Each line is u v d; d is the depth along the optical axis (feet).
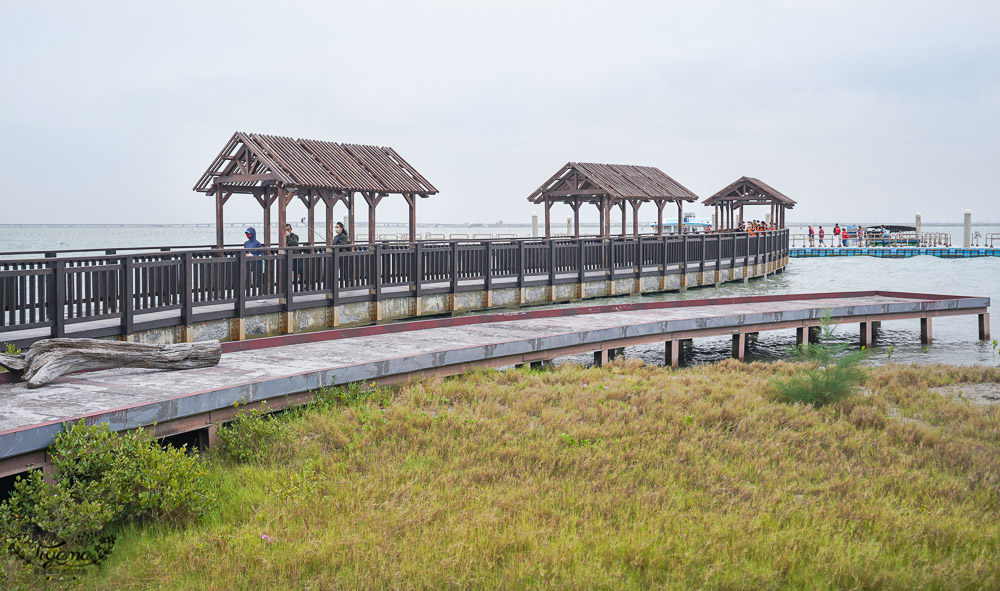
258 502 25.36
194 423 30.96
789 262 189.67
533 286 85.71
